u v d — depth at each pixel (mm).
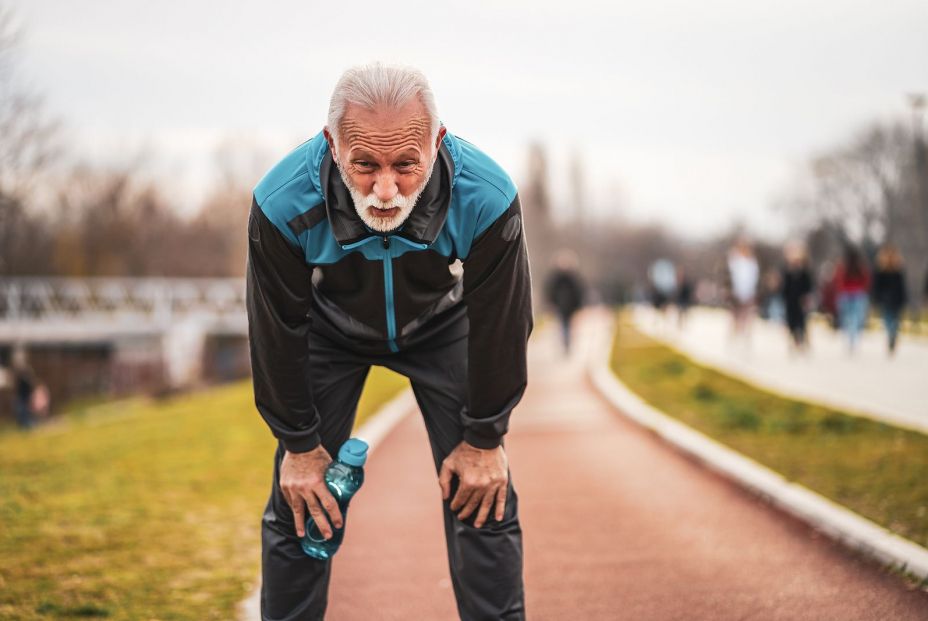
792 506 5324
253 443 9164
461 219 2400
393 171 2172
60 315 33594
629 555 4766
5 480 7387
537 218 63062
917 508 5039
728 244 75688
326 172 2344
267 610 2807
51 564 4730
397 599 4230
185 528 5523
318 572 2811
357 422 10250
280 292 2480
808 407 9305
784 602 3941
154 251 43938
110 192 39844
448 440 2777
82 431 11539
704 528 5203
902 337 21531
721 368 14844
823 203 56406
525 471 7254
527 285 2523
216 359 35188
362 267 2502
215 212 51094
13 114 12047
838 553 4547
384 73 2148
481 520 2678
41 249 32469
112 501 6367
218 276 49031
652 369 15320
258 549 5016
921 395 10367
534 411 11141
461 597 2805
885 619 3686
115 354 31312
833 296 23344
